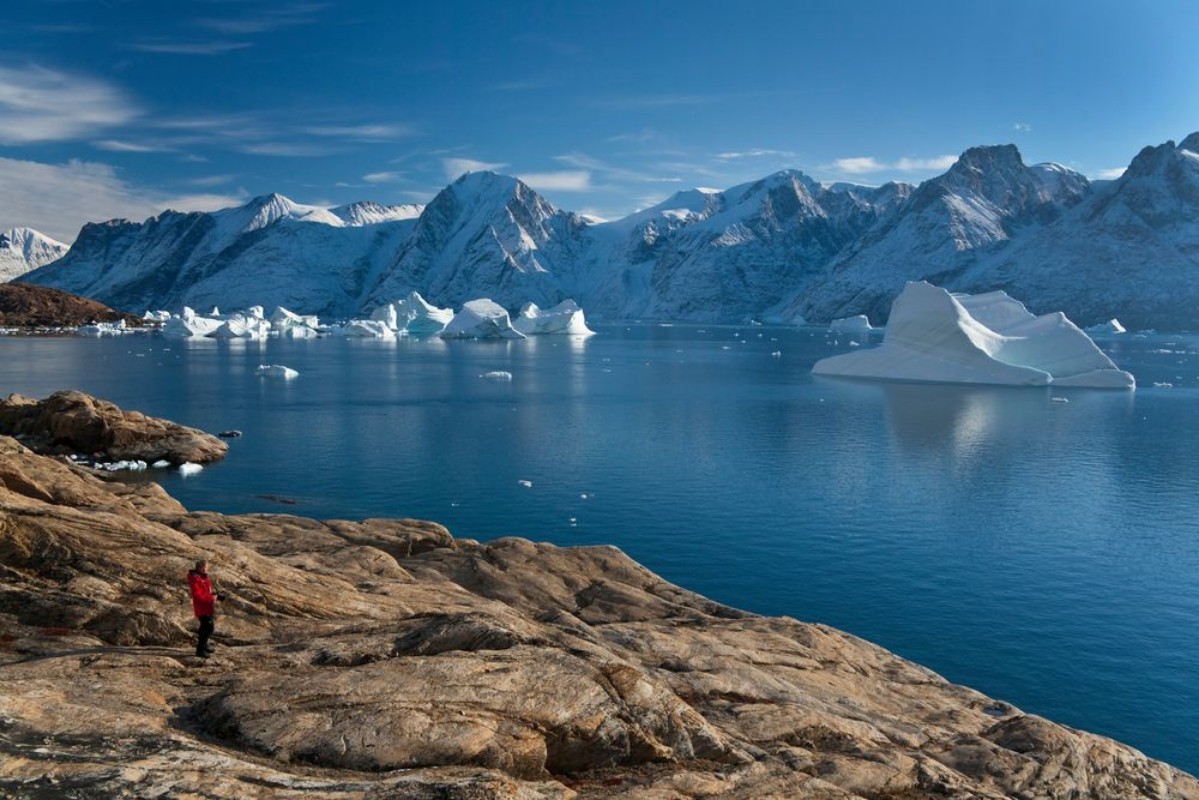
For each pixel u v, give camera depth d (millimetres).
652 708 16484
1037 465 67625
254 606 19500
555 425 85438
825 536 46906
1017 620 35281
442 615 19828
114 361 162250
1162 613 36156
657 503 53531
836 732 18672
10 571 18781
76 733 12836
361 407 98125
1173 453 73500
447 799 12266
